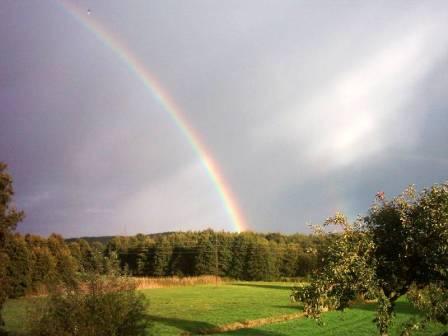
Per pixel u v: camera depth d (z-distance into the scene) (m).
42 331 18.33
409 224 16.62
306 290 16.22
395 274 17.23
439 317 17.03
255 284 113.88
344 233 16.78
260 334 35.47
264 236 177.38
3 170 30.20
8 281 29.52
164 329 39.28
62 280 19.88
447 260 15.79
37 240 82.81
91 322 18.62
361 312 48.34
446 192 16.66
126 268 21.45
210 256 143.50
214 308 56.59
